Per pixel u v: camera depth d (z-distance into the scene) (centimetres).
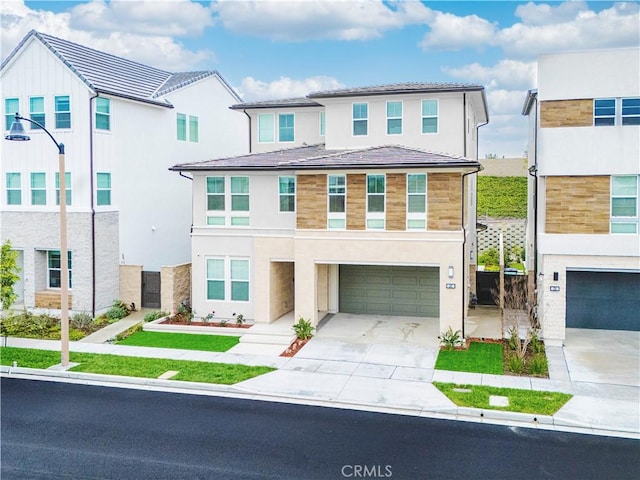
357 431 1362
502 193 4378
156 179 2869
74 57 2631
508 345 2031
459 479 1130
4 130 2584
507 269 2831
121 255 2639
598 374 1730
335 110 2588
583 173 1988
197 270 2398
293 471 1167
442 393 1580
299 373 1758
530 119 2831
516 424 1402
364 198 2134
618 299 2250
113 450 1273
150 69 3178
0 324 2259
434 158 2086
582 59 1981
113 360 1900
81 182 2488
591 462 1199
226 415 1469
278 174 2298
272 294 2333
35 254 2559
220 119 3394
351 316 2475
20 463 1215
